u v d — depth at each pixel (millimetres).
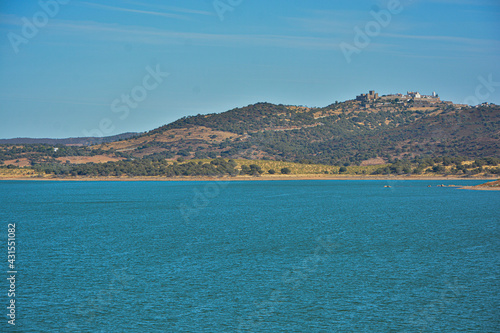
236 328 39188
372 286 50281
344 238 82188
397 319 40938
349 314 42094
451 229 94000
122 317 41469
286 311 42938
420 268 57969
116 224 105812
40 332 38344
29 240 81312
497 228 95000
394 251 69312
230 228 97438
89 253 68812
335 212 131500
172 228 98250
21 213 131625
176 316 41719
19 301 45500
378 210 136375
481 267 58281
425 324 39750
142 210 140500
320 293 47938
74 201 173500
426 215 121750
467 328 39000
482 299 45719
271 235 86625
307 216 121312
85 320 40781
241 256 66125
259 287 50062
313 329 38969
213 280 52812
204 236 85688
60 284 51344
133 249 72000
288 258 64562
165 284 51312
